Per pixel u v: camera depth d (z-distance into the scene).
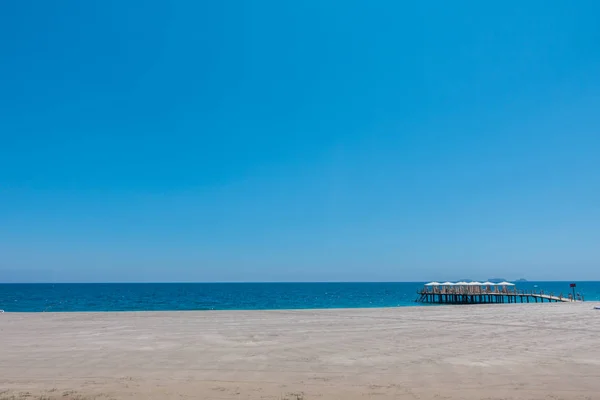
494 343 14.17
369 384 8.99
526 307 32.06
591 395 8.20
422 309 29.42
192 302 72.56
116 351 12.67
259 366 10.70
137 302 72.50
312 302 71.69
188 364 10.92
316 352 12.55
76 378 9.48
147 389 8.57
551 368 10.41
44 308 57.00
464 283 59.69
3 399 7.85
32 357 11.78
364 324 19.50
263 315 24.16
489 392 8.40
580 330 17.52
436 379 9.40
